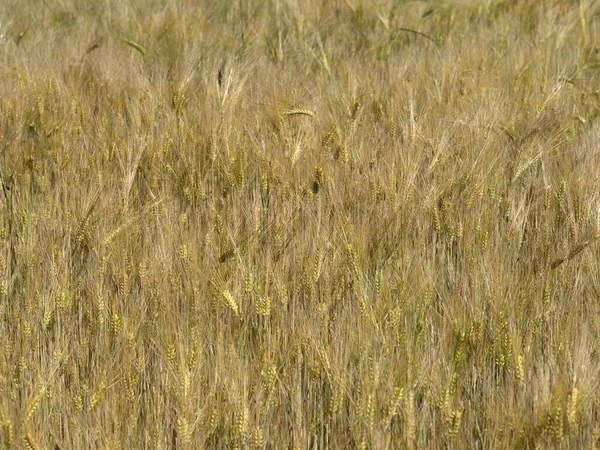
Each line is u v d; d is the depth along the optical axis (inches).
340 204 312.8
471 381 246.4
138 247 293.6
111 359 244.8
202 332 256.4
